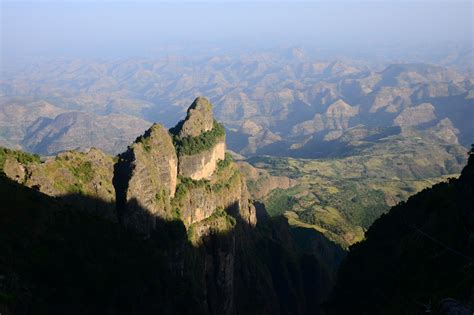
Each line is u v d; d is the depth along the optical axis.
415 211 121.06
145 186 111.19
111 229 92.50
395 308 84.31
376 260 115.62
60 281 69.94
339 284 128.38
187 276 119.56
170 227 117.88
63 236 78.94
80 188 100.38
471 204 89.38
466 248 84.69
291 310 176.00
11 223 73.50
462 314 60.91
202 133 162.75
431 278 84.69
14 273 63.97
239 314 150.12
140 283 85.31
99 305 72.12
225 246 139.50
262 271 168.88
